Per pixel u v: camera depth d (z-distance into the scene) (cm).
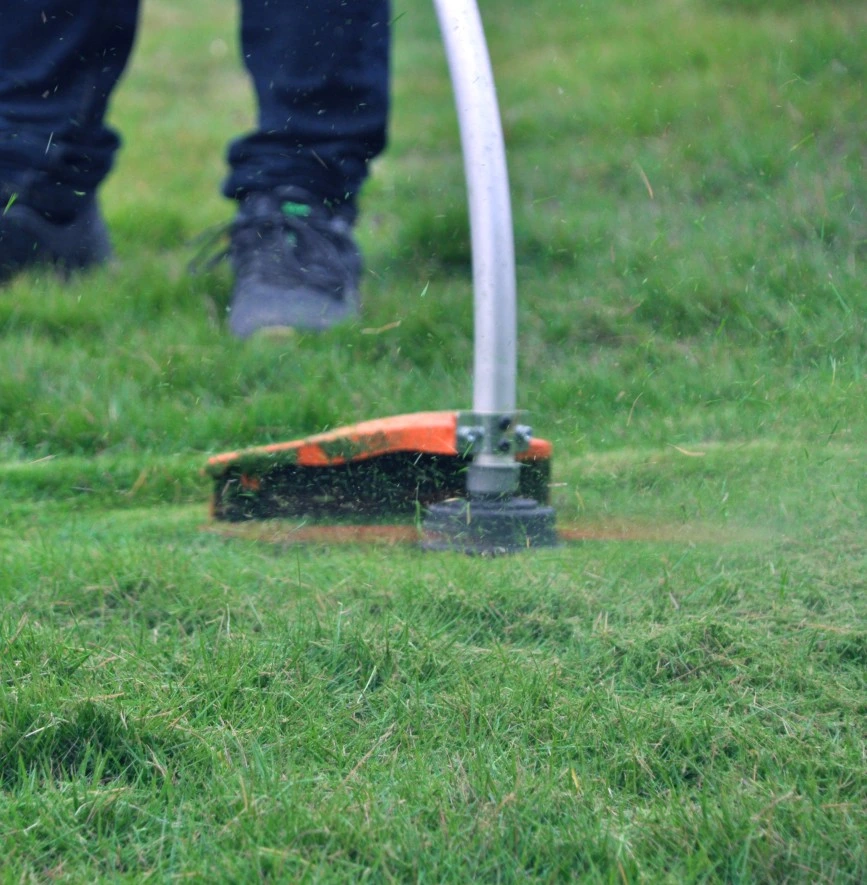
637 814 354
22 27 1038
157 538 649
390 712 430
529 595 533
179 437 823
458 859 327
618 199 1335
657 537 616
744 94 1573
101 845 339
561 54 2025
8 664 442
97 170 1128
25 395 852
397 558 600
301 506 671
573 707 428
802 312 902
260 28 1019
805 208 1143
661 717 420
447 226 1274
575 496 675
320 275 998
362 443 649
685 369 848
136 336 974
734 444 720
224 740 398
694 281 994
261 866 324
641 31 2042
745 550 591
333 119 1034
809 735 410
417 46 2509
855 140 1368
